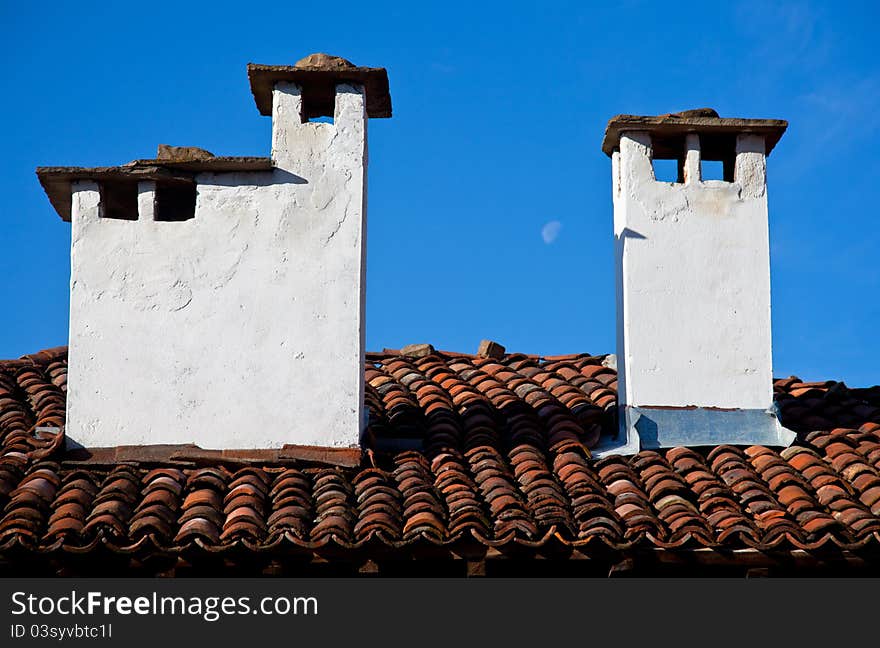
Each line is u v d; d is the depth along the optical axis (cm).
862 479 2659
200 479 2588
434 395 3047
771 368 2844
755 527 2470
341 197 2789
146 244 2758
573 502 2544
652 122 2905
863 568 2441
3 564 2373
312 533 2409
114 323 2730
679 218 2884
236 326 2734
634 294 2852
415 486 2567
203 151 2819
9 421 2842
